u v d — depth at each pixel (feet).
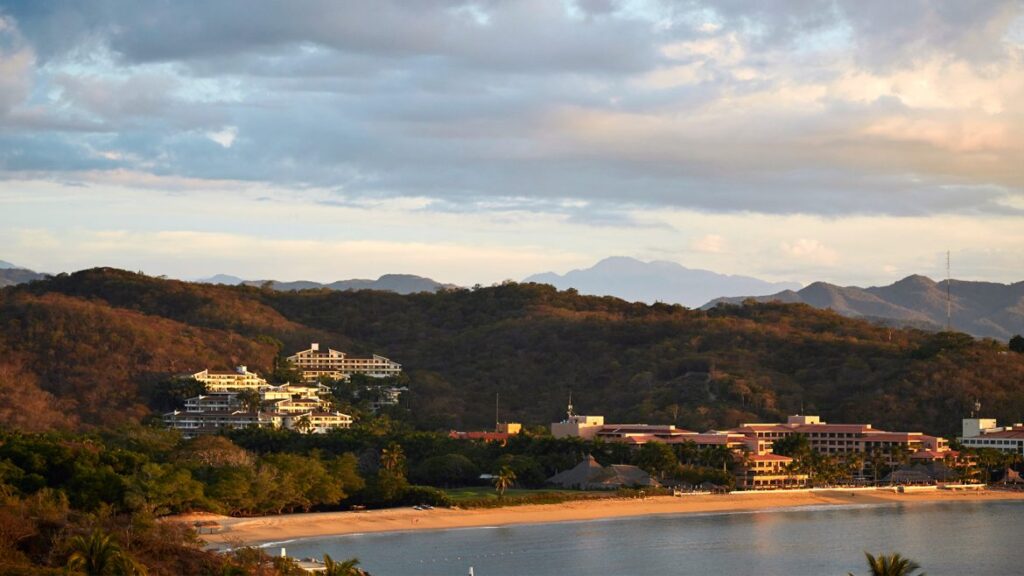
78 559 592.19
